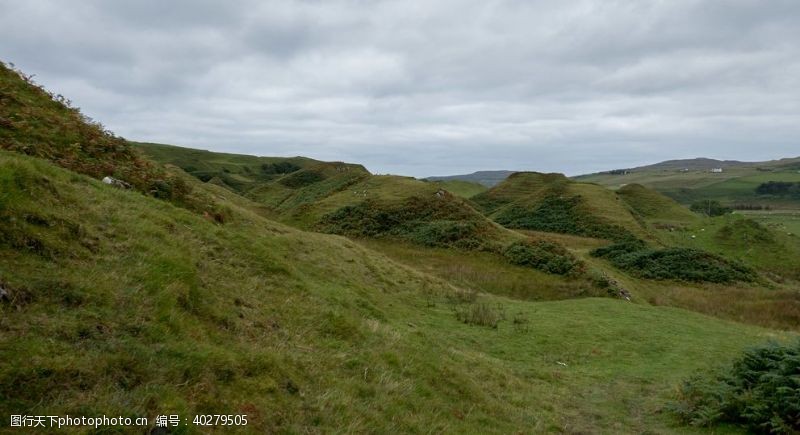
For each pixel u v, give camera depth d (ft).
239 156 563.07
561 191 236.63
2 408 16.10
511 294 100.07
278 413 21.97
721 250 185.37
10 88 53.36
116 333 21.83
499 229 145.48
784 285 140.77
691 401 37.81
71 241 27.25
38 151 44.70
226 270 37.27
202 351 23.09
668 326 74.43
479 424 30.04
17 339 18.86
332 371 28.45
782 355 34.47
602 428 35.45
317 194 212.43
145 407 18.45
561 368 51.39
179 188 58.03
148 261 28.84
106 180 46.70
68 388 17.98
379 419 25.12
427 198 162.71
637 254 143.54
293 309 36.14
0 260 22.74
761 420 31.73
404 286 79.30
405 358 34.73
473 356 47.19
